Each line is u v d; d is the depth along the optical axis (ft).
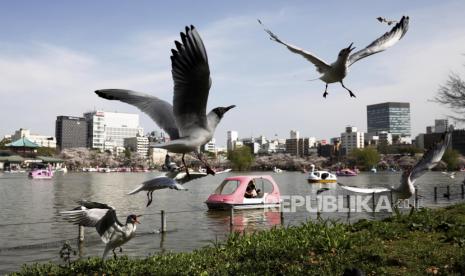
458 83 94.79
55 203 110.11
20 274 32.09
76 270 31.63
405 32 31.35
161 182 20.51
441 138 41.81
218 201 86.22
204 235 57.57
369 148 490.08
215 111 20.03
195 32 17.24
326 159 578.66
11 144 505.66
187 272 29.43
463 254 31.01
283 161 583.99
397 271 28.86
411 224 44.93
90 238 55.72
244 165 507.71
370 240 38.11
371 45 30.58
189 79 17.83
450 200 110.73
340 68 27.84
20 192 152.76
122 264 31.99
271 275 28.32
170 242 52.54
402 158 489.26
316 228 42.73
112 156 630.33
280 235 41.22
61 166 549.13
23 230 63.10
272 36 27.58
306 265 30.01
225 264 31.42
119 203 107.55
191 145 18.94
